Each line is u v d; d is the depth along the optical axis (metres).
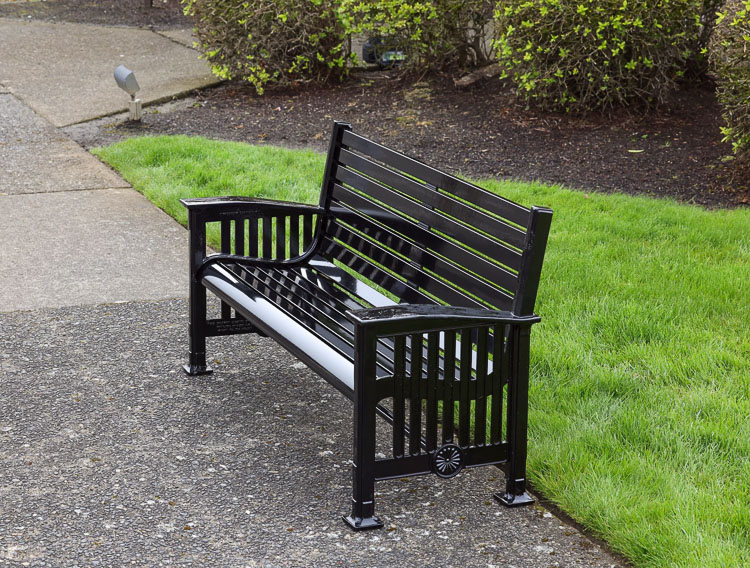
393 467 2.98
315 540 2.92
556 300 4.83
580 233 5.92
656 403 3.76
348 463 3.41
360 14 10.27
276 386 4.04
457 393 3.01
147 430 3.61
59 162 7.69
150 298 4.99
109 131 8.70
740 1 7.11
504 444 3.13
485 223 3.23
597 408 3.71
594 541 2.95
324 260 4.30
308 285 3.99
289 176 7.04
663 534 2.85
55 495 3.13
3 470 3.28
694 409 3.71
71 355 4.26
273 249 5.79
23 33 13.09
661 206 6.61
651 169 7.70
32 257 5.55
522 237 3.02
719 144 8.24
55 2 15.73
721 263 5.39
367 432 2.91
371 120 9.21
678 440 3.42
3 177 7.23
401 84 10.41
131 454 3.42
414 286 3.67
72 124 8.92
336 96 10.12
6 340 4.39
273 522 3.01
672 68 9.59
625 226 6.05
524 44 8.76
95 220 6.29
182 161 7.48
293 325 3.49
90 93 10.06
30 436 3.53
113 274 5.32
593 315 4.58
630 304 4.68
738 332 4.47
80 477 3.25
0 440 3.49
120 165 7.52
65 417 3.69
